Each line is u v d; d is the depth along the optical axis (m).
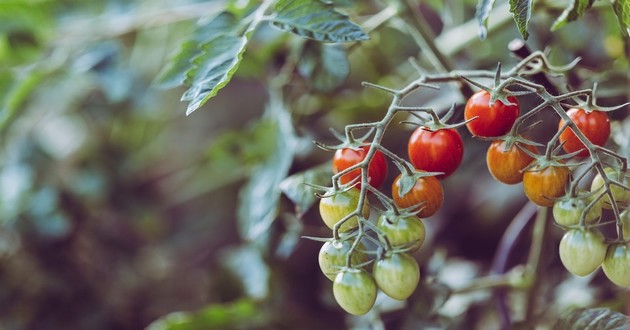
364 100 0.98
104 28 1.04
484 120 0.68
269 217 0.84
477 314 0.93
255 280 0.97
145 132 1.25
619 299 0.85
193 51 0.78
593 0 0.71
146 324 1.19
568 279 0.94
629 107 0.79
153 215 1.23
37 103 1.16
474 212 1.06
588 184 0.82
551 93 0.76
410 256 0.68
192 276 1.25
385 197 0.67
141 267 1.24
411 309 0.87
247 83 1.35
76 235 1.15
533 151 0.69
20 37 1.02
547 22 0.91
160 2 1.05
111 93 1.01
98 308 1.14
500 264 0.89
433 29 1.06
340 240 0.67
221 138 0.99
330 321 1.00
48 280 1.11
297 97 0.93
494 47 0.94
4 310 1.09
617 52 0.86
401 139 0.97
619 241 0.67
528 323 0.85
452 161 0.69
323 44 0.86
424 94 0.97
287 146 0.86
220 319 0.94
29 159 1.14
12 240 1.10
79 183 1.16
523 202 1.05
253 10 0.81
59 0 1.05
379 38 0.98
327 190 0.69
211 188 1.25
